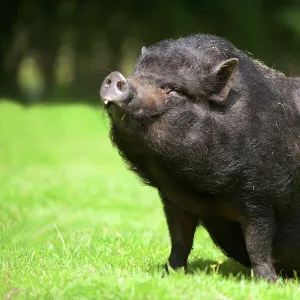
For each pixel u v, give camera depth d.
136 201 43.25
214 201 22.45
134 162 22.39
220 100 21.55
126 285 20.06
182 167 21.31
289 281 23.38
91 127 78.00
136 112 20.42
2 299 19.91
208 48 22.33
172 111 20.98
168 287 19.73
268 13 133.75
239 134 21.56
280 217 23.30
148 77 21.27
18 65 122.69
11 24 120.81
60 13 127.25
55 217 37.03
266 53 132.25
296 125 23.28
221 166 21.47
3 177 50.91
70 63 130.62
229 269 26.30
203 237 32.44
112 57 130.25
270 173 22.09
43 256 26.33
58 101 98.88
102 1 127.62
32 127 75.88
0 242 28.83
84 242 29.38
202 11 129.12
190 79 21.36
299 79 25.47
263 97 22.34
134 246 29.23
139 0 127.50
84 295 19.64
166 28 128.38
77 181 49.84
